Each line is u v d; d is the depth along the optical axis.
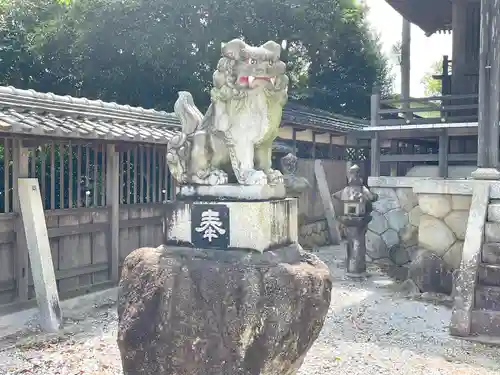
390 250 11.11
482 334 6.78
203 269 3.75
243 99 3.96
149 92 15.90
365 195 10.22
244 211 3.86
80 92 16.12
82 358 6.11
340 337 6.80
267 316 3.58
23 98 7.81
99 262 8.98
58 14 16.22
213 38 16.09
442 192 8.79
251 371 3.62
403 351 6.24
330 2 19.73
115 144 9.00
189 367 3.71
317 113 17.06
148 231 10.01
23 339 6.69
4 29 15.10
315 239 14.88
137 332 3.80
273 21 17.67
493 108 8.71
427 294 8.82
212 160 4.20
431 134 11.70
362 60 23.22
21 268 7.46
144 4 14.76
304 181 12.83
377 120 12.20
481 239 7.43
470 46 13.58
